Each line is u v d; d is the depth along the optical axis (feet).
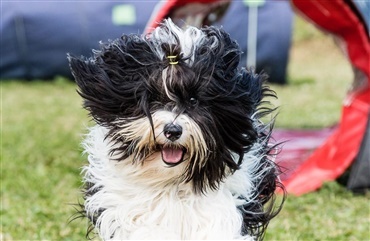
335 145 26.11
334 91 52.95
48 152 31.65
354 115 25.77
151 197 13.25
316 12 25.84
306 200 23.88
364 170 25.05
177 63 12.40
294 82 58.03
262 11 54.34
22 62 55.36
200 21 28.89
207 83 12.51
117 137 12.98
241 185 13.73
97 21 54.34
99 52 13.65
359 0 24.95
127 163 13.15
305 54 73.26
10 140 34.24
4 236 19.94
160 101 12.55
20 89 52.19
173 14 26.09
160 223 13.29
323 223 21.68
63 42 54.95
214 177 13.07
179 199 13.29
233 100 12.93
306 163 26.55
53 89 52.54
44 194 24.64
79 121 40.04
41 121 39.96
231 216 13.32
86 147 14.15
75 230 20.42
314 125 38.47
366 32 25.09
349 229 21.17
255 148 14.07
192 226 13.20
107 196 13.50
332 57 72.49
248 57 54.29
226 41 13.17
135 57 12.82
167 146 12.54
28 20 54.34
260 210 14.47
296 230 20.76
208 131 12.53
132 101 12.83
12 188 25.73
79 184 25.23
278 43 54.54
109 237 13.58
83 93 13.37
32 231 20.53
